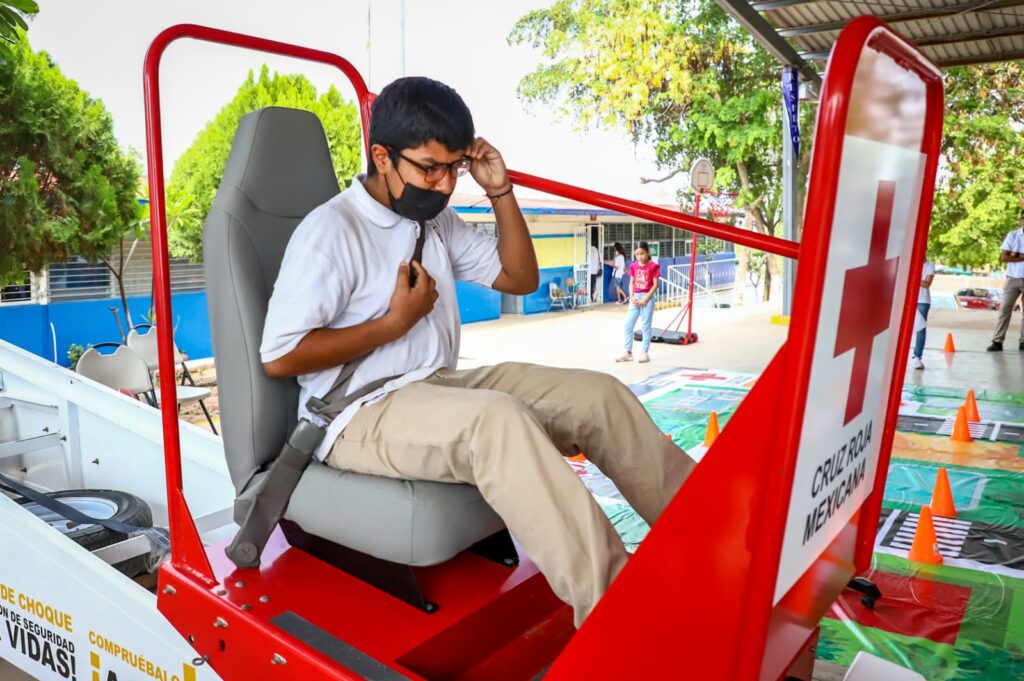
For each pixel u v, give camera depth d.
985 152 16.38
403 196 1.66
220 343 1.79
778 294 17.78
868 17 0.96
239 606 1.61
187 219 10.33
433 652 1.50
